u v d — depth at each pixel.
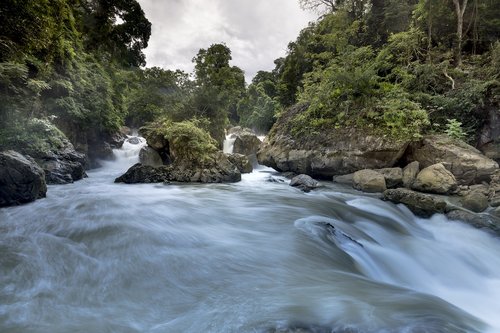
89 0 25.31
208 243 5.23
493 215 7.70
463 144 10.52
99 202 7.50
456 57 14.77
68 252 4.57
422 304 3.40
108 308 3.27
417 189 10.15
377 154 11.59
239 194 9.73
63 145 12.44
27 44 10.10
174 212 7.00
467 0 15.06
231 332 2.76
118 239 5.09
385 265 5.49
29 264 4.16
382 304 3.32
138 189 10.22
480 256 6.32
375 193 10.39
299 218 6.94
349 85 13.38
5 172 6.98
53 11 12.21
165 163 16.58
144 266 4.27
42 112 13.23
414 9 16.77
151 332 2.81
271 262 4.57
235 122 44.91
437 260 6.01
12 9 8.91
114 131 19.53
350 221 7.41
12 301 3.32
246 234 5.80
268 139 17.48
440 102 12.22
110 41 27.83
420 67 13.34
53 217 6.14
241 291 3.65
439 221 7.84
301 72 27.05
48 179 10.63
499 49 11.94
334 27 21.23
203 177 12.40
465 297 4.93
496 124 11.00
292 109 17.92
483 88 11.22
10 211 6.55
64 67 15.22
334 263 4.82
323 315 3.00
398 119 11.51
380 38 19.38
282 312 3.08
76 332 2.80
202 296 3.53
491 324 3.39
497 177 9.25
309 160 13.67
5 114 10.47
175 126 14.16
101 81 18.39
